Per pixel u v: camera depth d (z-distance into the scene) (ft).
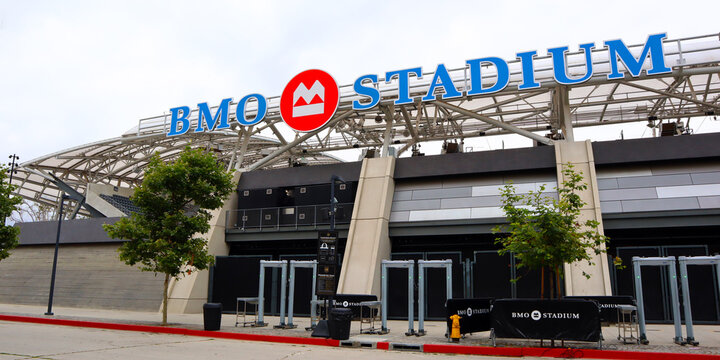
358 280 79.82
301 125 101.55
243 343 52.90
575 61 88.22
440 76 93.25
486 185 87.61
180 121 116.26
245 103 107.24
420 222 85.10
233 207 101.76
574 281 71.00
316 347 50.85
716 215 71.56
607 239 55.11
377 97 95.96
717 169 77.30
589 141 81.97
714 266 68.90
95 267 103.24
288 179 99.09
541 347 46.70
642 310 50.39
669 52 83.41
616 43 84.89
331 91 100.48
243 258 91.81
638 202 76.79
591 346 47.80
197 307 90.17
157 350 45.21
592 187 77.61
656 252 71.92
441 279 79.66
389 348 49.70
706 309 68.23
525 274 71.10
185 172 68.08
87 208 136.26
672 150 78.95
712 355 41.65
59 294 104.37
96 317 77.10
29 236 112.06
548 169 85.10
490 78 91.20
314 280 65.31
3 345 45.14
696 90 115.65
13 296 109.81
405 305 80.02
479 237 88.43
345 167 95.35
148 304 93.56
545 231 53.21
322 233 58.13
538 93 104.12
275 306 87.71
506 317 47.60
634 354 43.57
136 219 68.03
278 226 96.17
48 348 44.21
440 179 91.25
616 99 116.57
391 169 91.15
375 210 86.43
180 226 68.08
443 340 52.65
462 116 124.47
